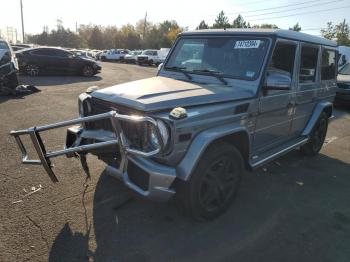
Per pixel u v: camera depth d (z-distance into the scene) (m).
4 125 7.16
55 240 3.28
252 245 3.39
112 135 3.43
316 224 3.85
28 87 11.73
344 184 5.01
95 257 3.09
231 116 3.69
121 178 3.40
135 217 3.74
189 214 3.56
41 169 4.84
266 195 4.49
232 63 4.25
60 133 6.63
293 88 4.79
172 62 4.79
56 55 18.30
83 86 14.16
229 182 3.82
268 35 4.14
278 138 4.87
